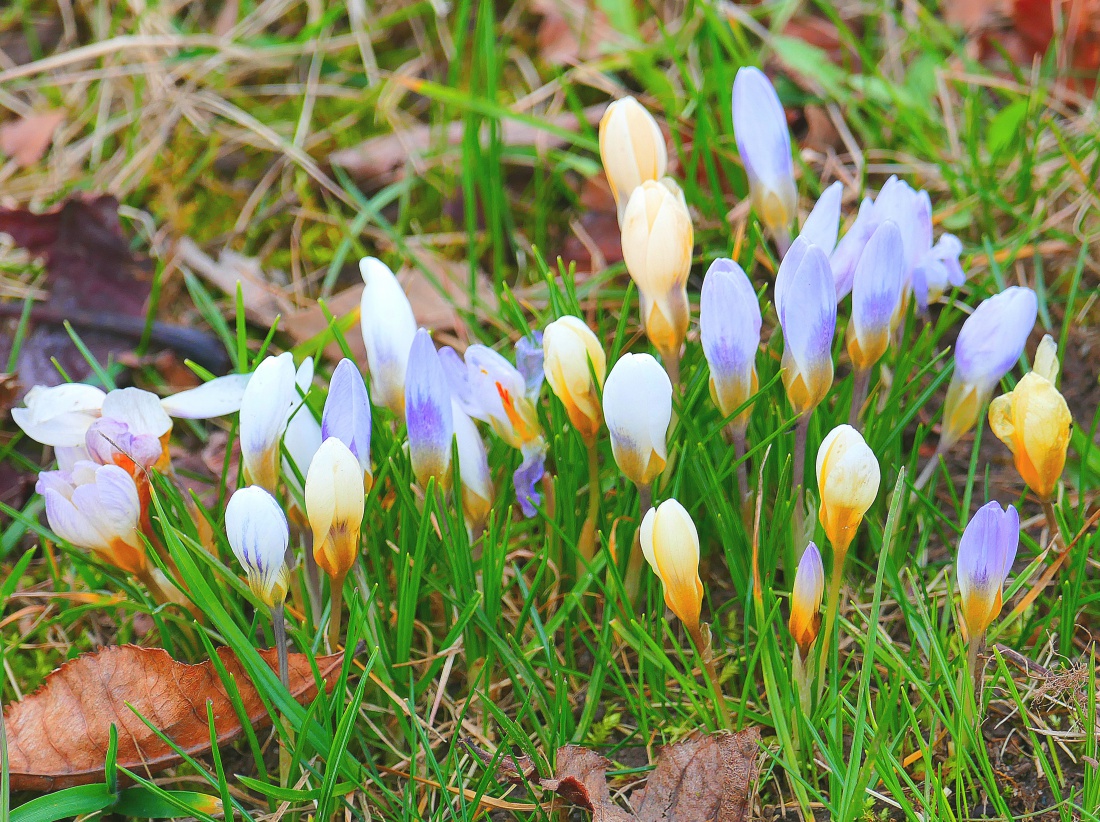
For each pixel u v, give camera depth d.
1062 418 0.84
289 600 0.89
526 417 0.86
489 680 0.87
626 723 0.88
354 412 0.84
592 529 0.88
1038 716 0.86
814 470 0.88
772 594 0.86
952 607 0.87
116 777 0.84
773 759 0.84
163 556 0.87
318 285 1.03
